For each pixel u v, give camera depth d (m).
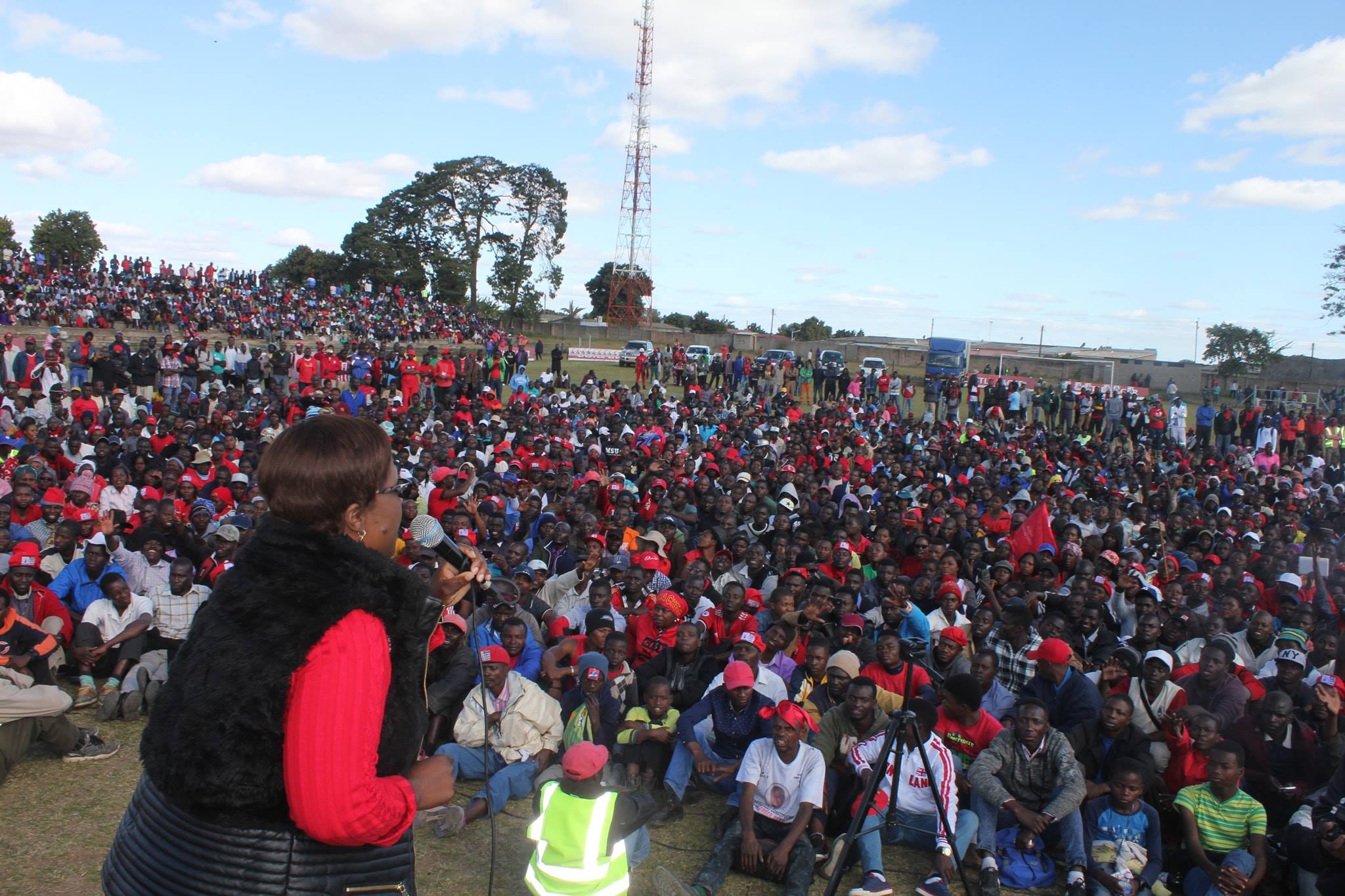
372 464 1.82
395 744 1.82
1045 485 15.30
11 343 18.98
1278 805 5.60
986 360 52.28
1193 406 38.25
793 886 4.86
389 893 1.82
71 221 67.75
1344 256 36.97
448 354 25.03
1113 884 4.97
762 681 6.36
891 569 9.54
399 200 68.00
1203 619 7.83
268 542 1.75
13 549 7.96
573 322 68.31
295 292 55.69
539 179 69.31
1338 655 6.27
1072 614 8.08
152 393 20.42
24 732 5.51
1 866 4.59
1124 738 5.77
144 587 8.02
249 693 1.61
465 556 2.51
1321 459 22.88
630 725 6.06
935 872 5.05
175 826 1.70
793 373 33.19
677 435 19.27
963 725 5.89
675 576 10.07
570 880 4.09
